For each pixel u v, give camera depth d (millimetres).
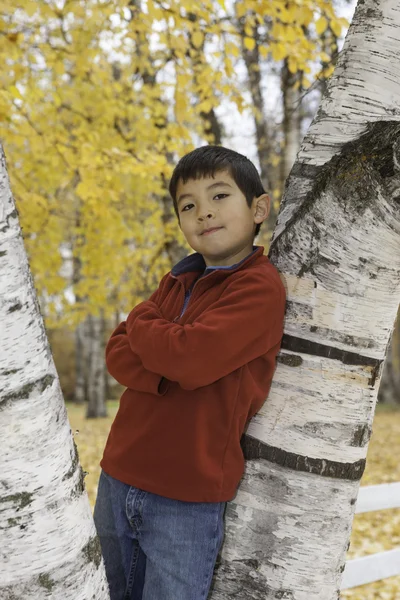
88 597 1138
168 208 6195
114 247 6770
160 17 4102
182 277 1726
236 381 1458
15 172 5980
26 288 1102
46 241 6602
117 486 1553
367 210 1386
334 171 1431
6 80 4668
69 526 1118
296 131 6996
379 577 2729
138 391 1587
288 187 1570
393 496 2820
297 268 1478
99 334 13852
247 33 4590
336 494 1429
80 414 15078
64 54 5184
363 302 1420
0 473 1048
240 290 1463
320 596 1422
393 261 1412
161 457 1481
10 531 1054
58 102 5199
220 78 4902
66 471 1134
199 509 1439
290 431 1432
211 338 1407
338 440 1425
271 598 1403
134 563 1576
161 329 1488
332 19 4160
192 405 1479
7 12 4258
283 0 4164
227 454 1442
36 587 1068
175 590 1432
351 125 1471
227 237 1598
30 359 1084
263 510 1431
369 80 1482
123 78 6336
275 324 1452
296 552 1406
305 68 4715
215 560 1448
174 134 5059
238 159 1628
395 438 11320
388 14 1504
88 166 4836
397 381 20328
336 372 1427
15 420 1059
